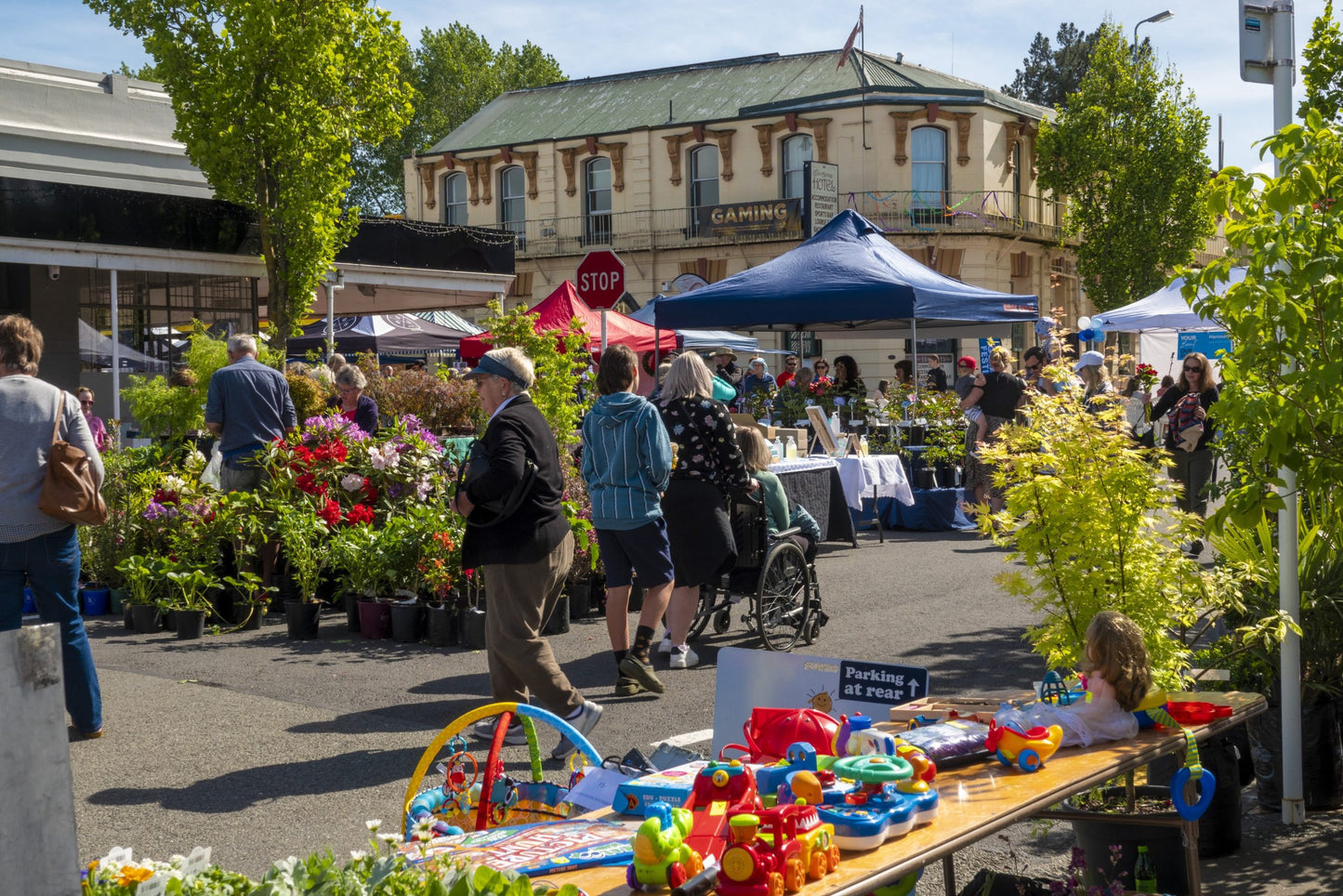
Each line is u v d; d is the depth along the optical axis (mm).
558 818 3086
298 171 18547
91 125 19438
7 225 15867
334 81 18625
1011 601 9617
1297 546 5016
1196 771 3406
